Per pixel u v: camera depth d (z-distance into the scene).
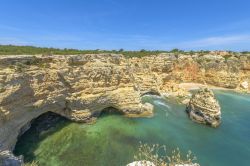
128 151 32.91
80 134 37.84
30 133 35.28
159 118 48.03
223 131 43.12
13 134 29.69
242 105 64.38
